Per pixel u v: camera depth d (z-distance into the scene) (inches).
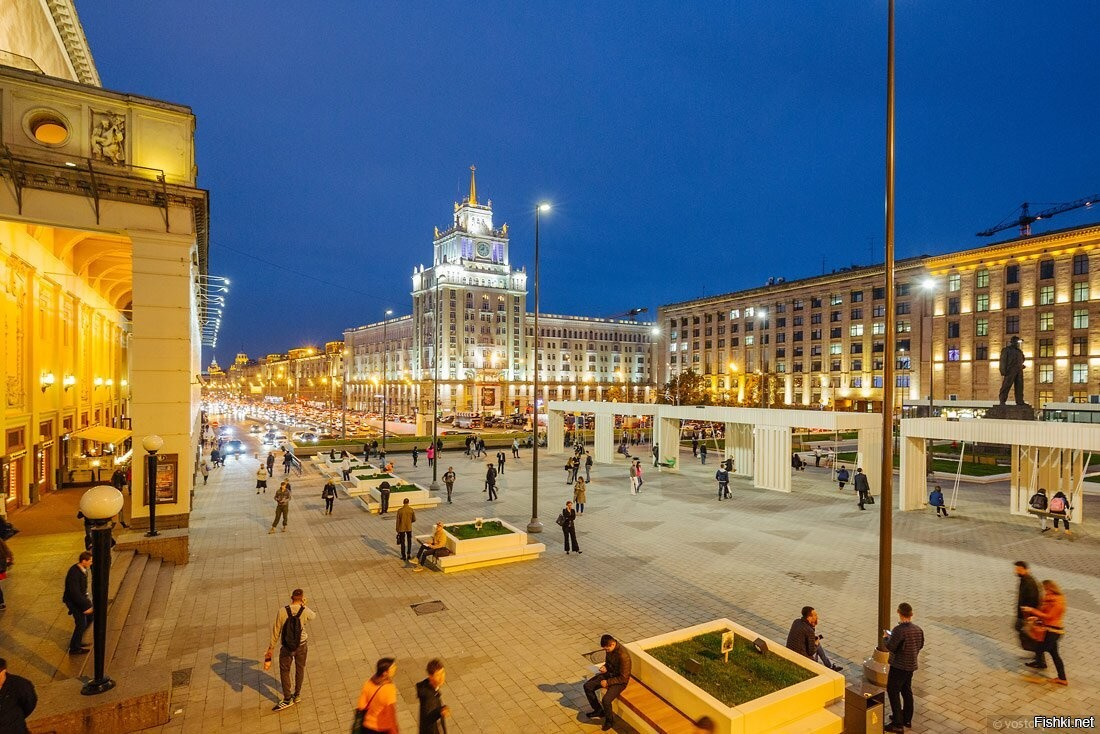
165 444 629.6
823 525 768.9
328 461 1417.3
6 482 649.6
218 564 593.6
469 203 4252.0
